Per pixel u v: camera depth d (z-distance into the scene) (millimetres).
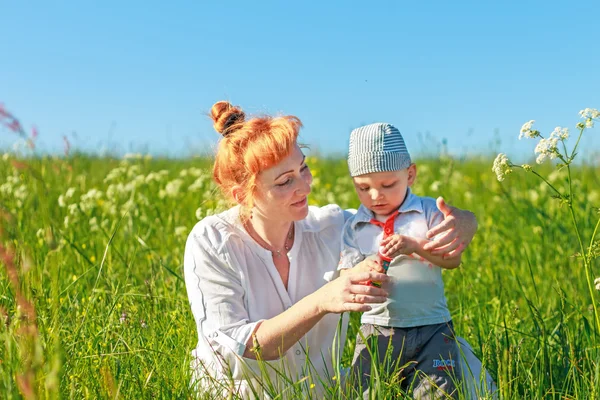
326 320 3344
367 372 3234
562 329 3701
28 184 6512
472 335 4090
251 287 3252
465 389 3090
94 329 3721
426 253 3119
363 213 3422
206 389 3154
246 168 3100
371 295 2854
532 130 3047
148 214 6691
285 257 3355
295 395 2967
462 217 3154
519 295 4930
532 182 8391
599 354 3271
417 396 3160
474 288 4816
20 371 2572
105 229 5980
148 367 3291
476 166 10734
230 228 3281
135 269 5250
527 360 3619
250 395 3156
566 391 3178
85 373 3080
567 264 5199
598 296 4543
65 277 4852
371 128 3346
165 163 11625
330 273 3379
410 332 3246
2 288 3557
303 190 3135
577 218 6203
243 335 3027
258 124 3146
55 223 5746
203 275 3197
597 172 9078
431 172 9641
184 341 3662
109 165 10203
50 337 2668
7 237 2834
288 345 3002
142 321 3920
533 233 6137
